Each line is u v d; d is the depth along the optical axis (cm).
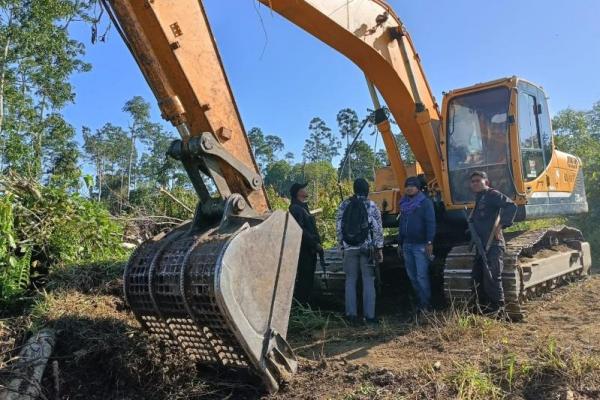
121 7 347
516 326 544
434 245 703
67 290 520
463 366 401
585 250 863
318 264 723
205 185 395
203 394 372
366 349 489
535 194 670
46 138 2436
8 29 2173
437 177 679
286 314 378
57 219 581
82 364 392
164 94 364
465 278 575
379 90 657
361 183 611
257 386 379
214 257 344
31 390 353
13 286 507
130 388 382
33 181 609
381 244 606
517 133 632
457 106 677
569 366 383
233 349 362
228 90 400
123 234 740
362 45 593
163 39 369
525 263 643
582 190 866
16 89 2284
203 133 374
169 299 365
